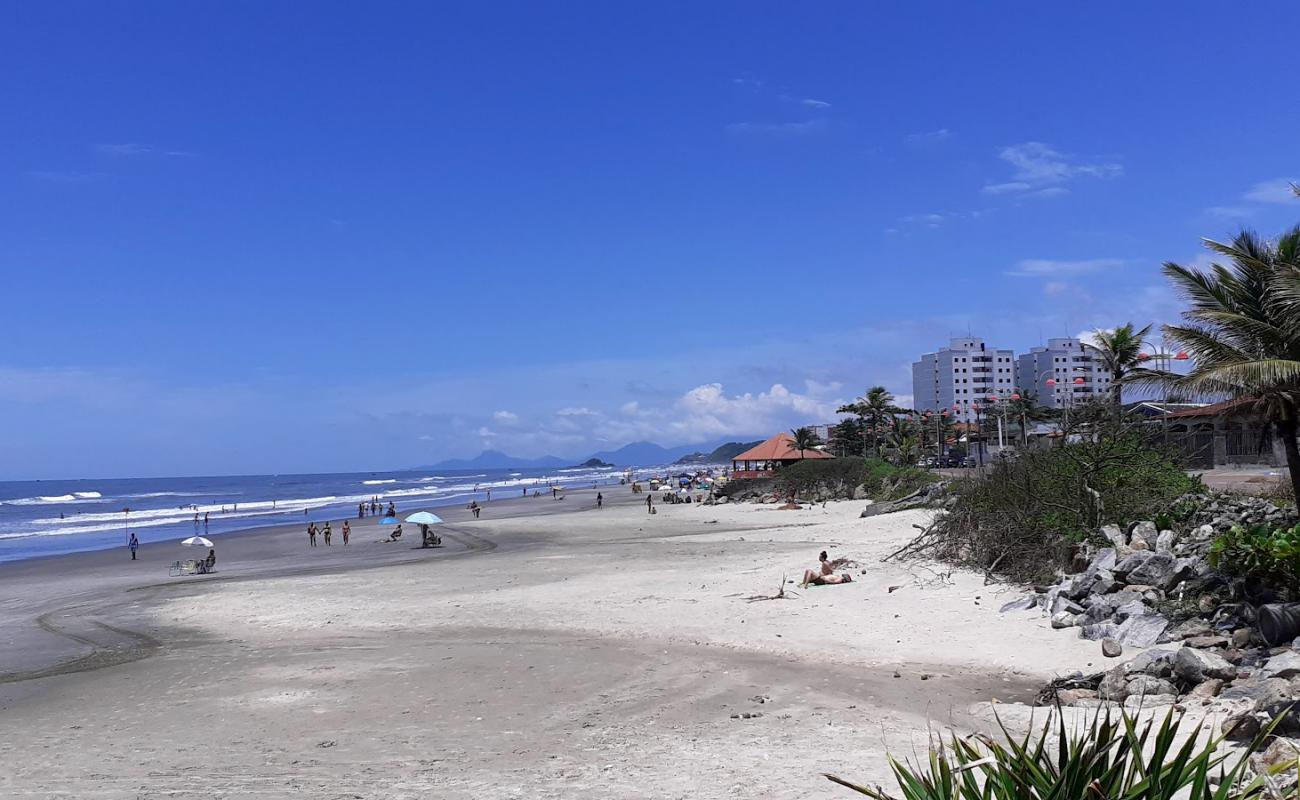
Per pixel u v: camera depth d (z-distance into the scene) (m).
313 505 111.56
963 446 98.69
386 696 13.63
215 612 24.53
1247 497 20.31
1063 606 15.47
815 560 27.08
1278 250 16.84
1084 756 3.93
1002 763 3.98
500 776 9.38
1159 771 3.92
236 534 63.25
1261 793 4.07
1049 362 162.62
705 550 34.59
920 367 184.75
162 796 9.11
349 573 33.59
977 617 16.66
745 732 10.88
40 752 11.26
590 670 14.84
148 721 12.77
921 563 22.08
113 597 29.80
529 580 27.92
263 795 9.01
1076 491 20.19
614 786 8.85
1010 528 20.30
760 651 15.85
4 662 18.66
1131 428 21.77
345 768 9.94
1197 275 17.42
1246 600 13.38
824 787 8.41
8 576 40.16
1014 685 12.72
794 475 69.81
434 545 46.41
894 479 59.31
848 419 127.00
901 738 10.23
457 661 16.06
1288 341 15.87
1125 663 12.33
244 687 14.72
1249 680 10.63
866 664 14.46
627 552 35.75
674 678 14.02
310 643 19.00
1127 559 16.02
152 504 138.00
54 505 139.88
